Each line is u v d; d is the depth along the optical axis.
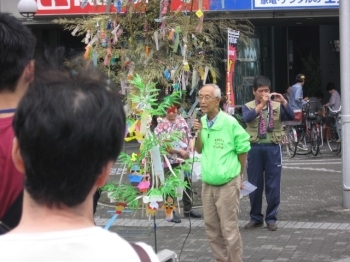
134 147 6.68
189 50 10.09
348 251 8.11
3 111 2.62
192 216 10.03
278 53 23.48
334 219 9.99
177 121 8.46
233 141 6.71
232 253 6.67
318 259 7.76
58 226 1.82
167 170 6.54
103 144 1.86
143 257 1.81
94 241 1.78
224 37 11.95
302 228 9.41
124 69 10.21
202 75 10.13
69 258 1.75
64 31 20.78
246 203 11.45
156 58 10.14
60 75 1.97
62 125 1.81
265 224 9.62
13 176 2.48
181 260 7.83
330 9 18.09
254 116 9.00
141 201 5.88
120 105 1.92
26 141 1.82
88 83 1.92
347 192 10.66
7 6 17.38
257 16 18.42
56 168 1.82
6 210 2.51
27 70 2.67
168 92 10.15
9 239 1.76
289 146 18.11
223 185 6.64
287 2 17.73
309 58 24.12
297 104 18.45
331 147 18.92
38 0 17.47
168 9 10.05
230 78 11.59
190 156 7.34
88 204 1.88
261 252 8.11
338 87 25.02
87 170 1.84
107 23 10.15
